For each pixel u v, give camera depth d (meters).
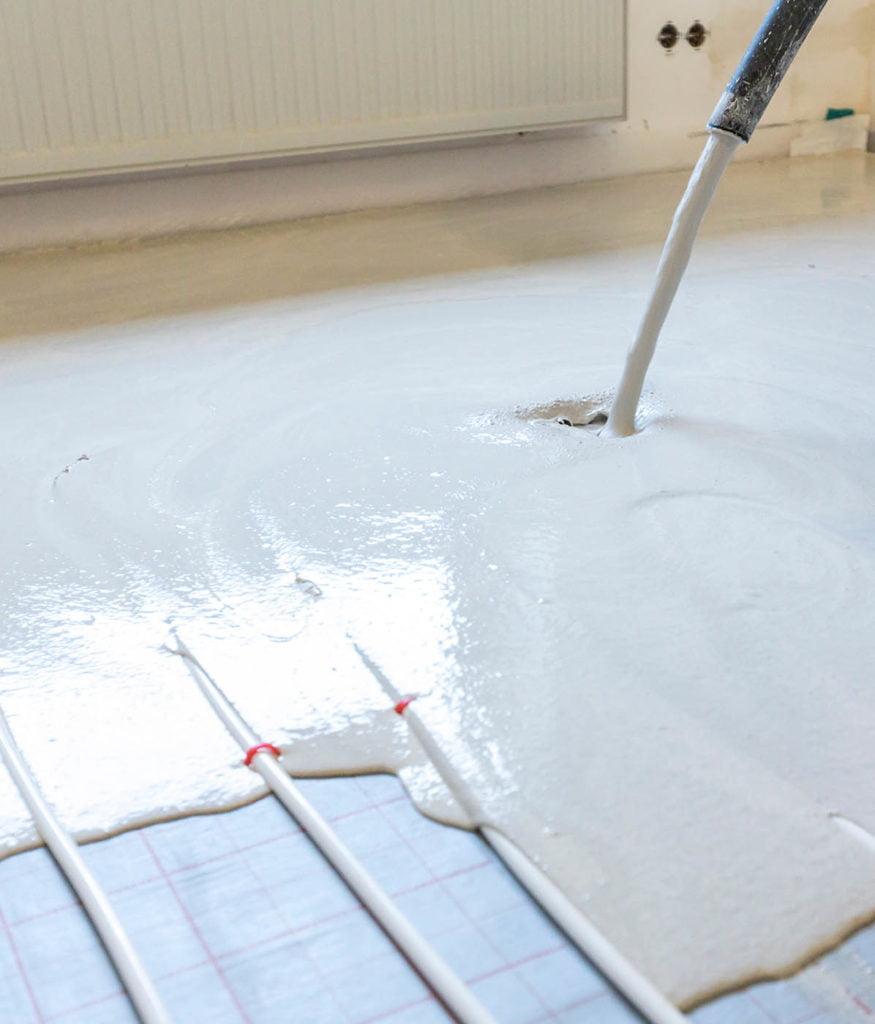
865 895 0.58
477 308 1.65
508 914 0.58
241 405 1.29
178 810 0.66
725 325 1.51
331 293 1.77
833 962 0.55
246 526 0.99
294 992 0.54
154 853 0.63
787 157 2.81
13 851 0.64
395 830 0.64
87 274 1.97
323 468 1.10
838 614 0.82
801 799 0.64
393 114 2.24
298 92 2.15
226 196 2.28
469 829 0.64
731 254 1.89
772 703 0.72
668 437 1.13
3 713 0.75
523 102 2.35
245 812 0.66
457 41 2.25
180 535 0.98
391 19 2.18
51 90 1.97
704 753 0.68
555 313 1.61
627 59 2.44
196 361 1.46
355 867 0.60
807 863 0.60
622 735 0.70
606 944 0.55
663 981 0.54
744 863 0.60
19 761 0.70
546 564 0.90
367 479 1.07
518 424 1.19
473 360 1.41
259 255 2.06
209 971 0.56
